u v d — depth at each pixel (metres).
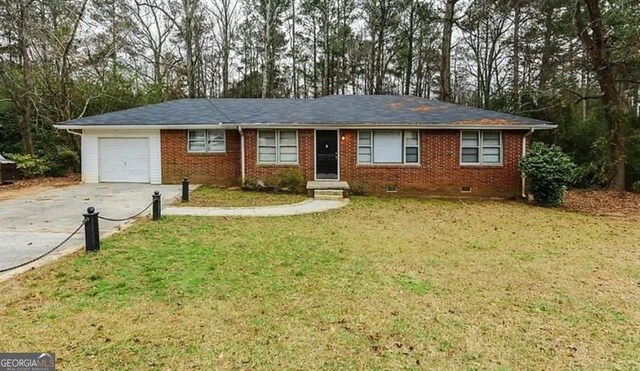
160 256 6.17
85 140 15.91
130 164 15.95
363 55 34.22
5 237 7.24
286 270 5.70
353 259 6.32
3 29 19.11
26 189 14.06
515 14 23.62
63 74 19.80
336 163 15.09
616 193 15.84
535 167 12.87
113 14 23.95
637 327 4.05
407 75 30.41
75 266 5.58
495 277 5.57
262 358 3.37
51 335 3.67
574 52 17.30
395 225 9.23
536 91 18.34
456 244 7.48
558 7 19.38
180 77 29.34
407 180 14.72
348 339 3.72
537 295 4.91
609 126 16.61
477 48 29.09
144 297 4.60
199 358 3.35
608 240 7.97
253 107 17.30
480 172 14.51
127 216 9.36
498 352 3.54
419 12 25.58
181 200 11.88
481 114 15.10
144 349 3.47
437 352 3.53
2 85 20.08
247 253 6.51
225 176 15.82
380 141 14.76
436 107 16.27
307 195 13.76
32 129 20.61
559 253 6.92
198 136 15.77
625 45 14.53
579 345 3.68
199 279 5.22
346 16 33.12
